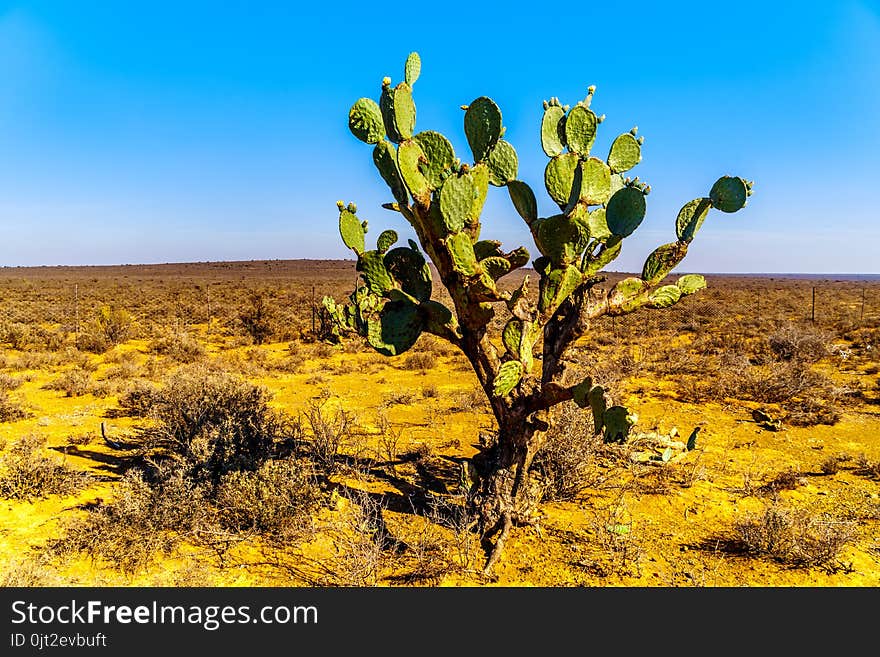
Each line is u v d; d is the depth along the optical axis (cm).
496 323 1405
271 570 381
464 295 394
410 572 378
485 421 741
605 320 2091
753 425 722
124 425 700
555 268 387
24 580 351
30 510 448
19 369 1108
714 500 490
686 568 385
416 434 681
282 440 588
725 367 1008
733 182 391
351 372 1133
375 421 743
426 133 369
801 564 389
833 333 1505
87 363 1163
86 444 619
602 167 399
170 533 410
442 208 345
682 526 444
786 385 856
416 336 419
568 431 509
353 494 492
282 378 1072
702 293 3819
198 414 553
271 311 1839
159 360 1253
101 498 475
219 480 470
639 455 568
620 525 400
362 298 411
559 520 450
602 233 427
